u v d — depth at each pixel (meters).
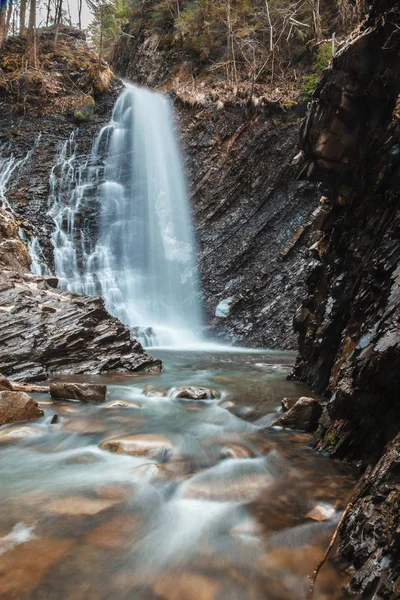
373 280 4.18
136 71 25.80
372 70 4.74
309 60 18.17
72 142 19.34
